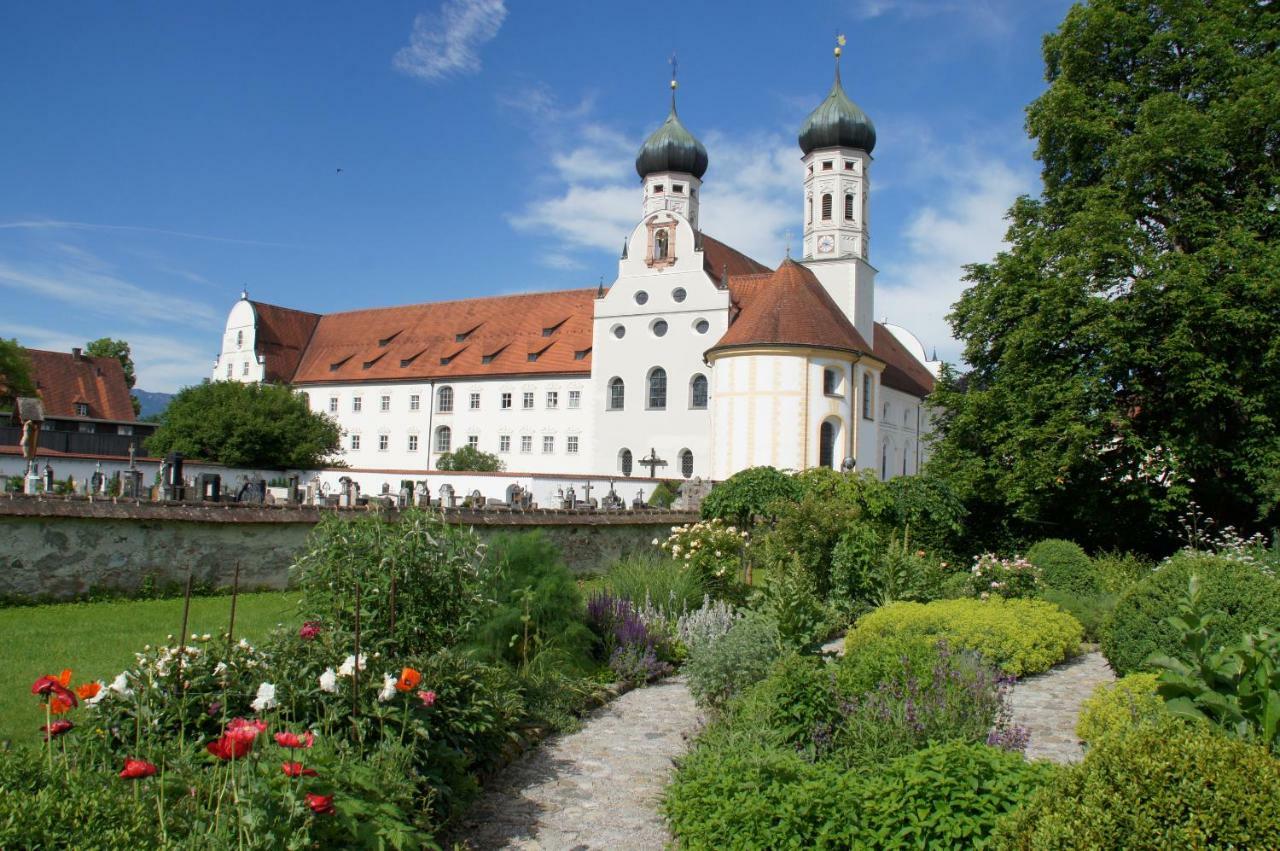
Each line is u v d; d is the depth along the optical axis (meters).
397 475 49.31
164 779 5.97
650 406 59.06
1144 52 28.70
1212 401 26.27
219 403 53.06
